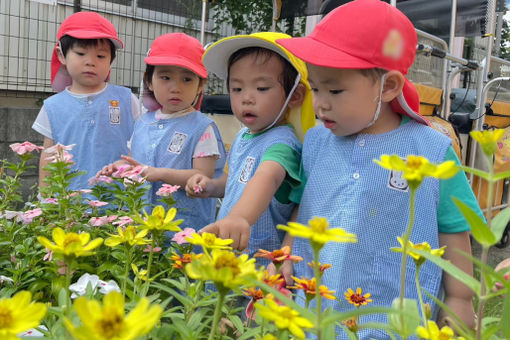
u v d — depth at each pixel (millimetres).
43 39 5000
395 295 1210
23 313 448
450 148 1266
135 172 1651
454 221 1245
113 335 383
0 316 436
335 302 1202
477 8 3629
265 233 1514
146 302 406
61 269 1267
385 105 1307
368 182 1262
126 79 5379
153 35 5543
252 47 1572
